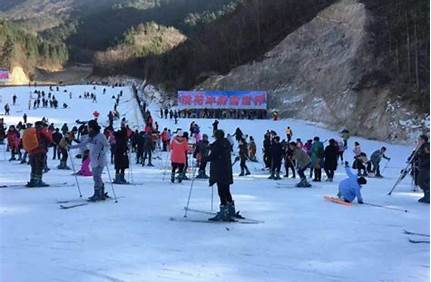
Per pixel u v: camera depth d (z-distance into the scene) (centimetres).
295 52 5894
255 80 6059
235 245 786
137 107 5728
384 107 4469
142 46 16912
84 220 946
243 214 1068
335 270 662
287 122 5053
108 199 1212
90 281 596
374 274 647
